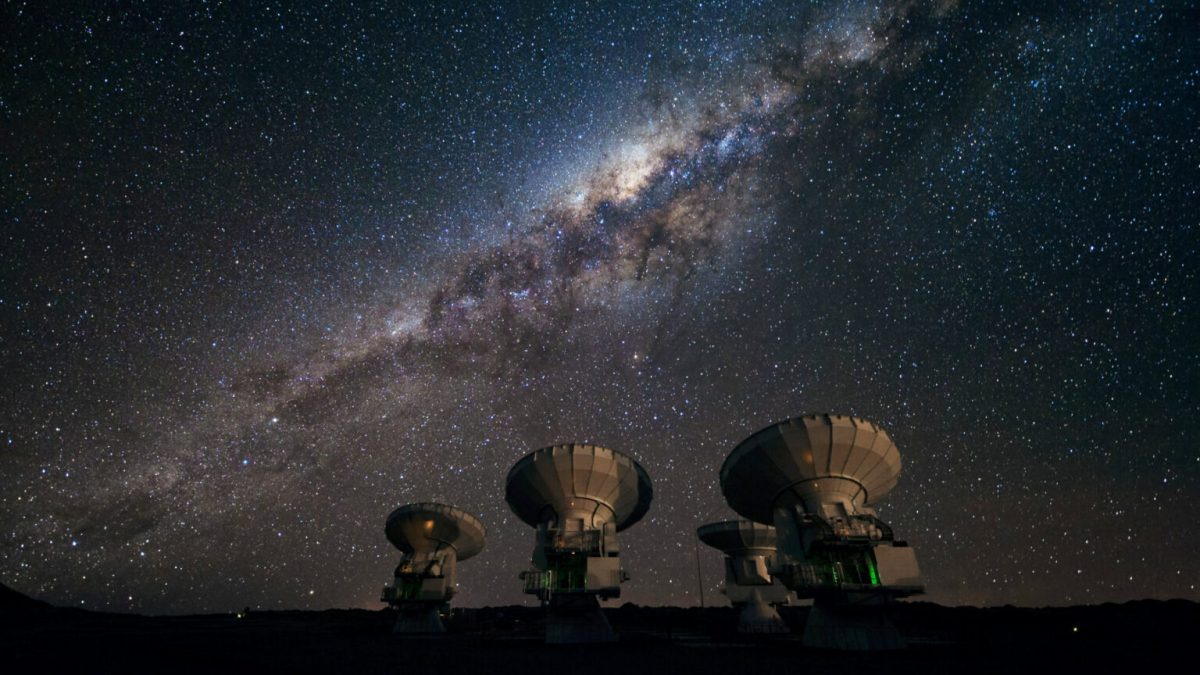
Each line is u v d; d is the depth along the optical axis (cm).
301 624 6256
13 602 7662
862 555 2792
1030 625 4412
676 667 2317
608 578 3231
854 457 2950
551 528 3428
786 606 4894
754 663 2386
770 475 3030
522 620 6091
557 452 3609
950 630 4019
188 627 5634
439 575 4747
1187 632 3675
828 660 2439
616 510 3712
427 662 2586
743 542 4631
